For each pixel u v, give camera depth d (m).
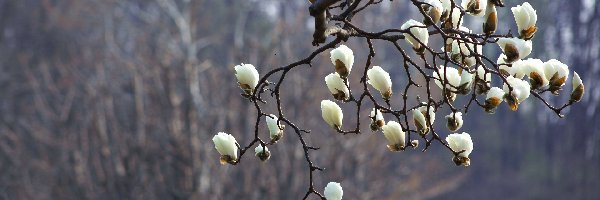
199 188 19.55
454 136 3.32
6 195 23.97
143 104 22.39
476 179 46.53
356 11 3.10
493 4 3.10
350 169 22.56
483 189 44.97
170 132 19.94
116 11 34.78
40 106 25.59
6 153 24.75
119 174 19.97
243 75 3.24
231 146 3.42
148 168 19.97
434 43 22.91
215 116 21.39
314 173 21.42
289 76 23.22
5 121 28.38
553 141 48.53
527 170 47.22
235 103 21.52
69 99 23.89
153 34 27.45
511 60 3.13
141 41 25.44
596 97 47.91
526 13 3.11
